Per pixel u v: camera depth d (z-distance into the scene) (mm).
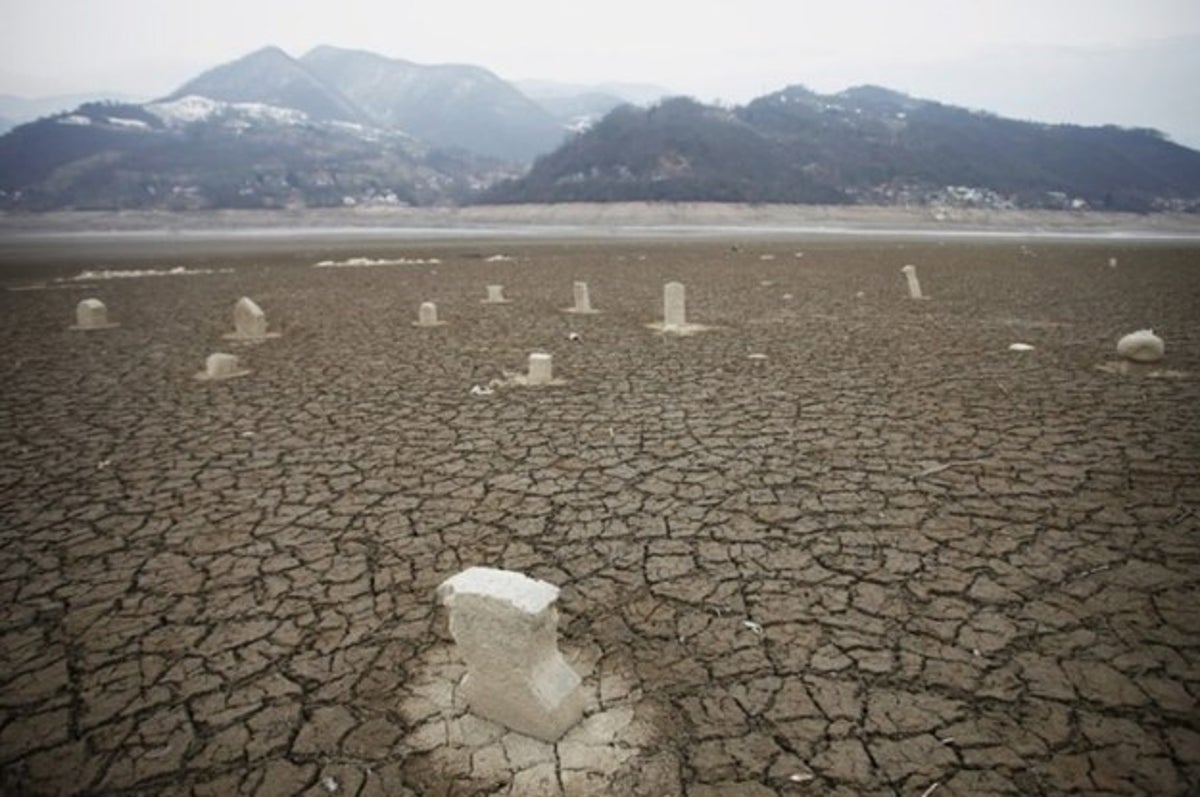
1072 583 3961
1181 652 3332
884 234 67625
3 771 2736
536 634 2826
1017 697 3049
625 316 14727
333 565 4336
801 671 3260
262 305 16703
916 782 2613
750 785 2615
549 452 6359
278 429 7129
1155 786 2576
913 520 4820
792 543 4527
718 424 7113
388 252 38594
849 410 7543
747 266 27625
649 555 4406
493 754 2791
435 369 9836
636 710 3025
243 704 3104
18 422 7410
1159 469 5629
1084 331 12469
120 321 14469
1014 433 6629
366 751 2818
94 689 3209
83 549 4562
